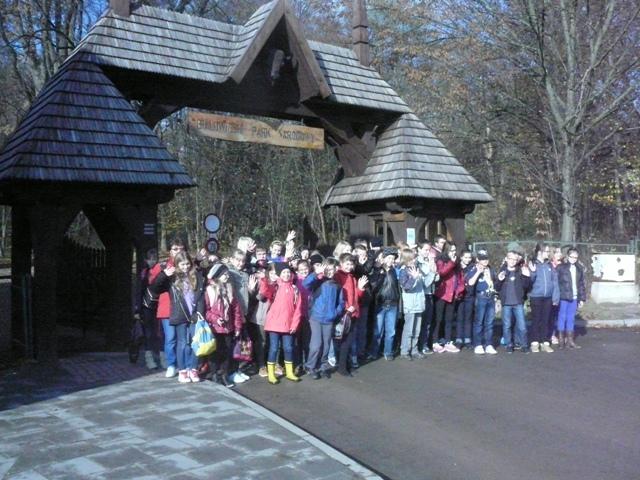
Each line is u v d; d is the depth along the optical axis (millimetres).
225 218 29266
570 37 19000
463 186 13680
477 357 10484
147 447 5676
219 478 4973
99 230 10859
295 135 12797
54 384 8141
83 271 12375
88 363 9445
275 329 8633
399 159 13305
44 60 22203
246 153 28641
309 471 5152
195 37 11469
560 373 9289
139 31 10828
